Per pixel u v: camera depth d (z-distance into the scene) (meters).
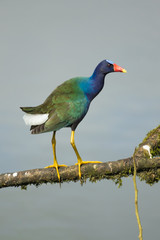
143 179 8.73
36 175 9.08
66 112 9.41
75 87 9.87
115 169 8.65
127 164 8.56
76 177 8.98
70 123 9.59
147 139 9.75
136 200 6.79
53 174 9.04
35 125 9.55
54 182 9.16
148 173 8.62
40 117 9.43
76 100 9.62
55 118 9.35
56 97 9.59
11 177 9.18
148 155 9.30
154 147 9.54
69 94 9.69
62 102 9.50
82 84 10.01
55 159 9.21
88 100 10.05
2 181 9.25
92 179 8.90
